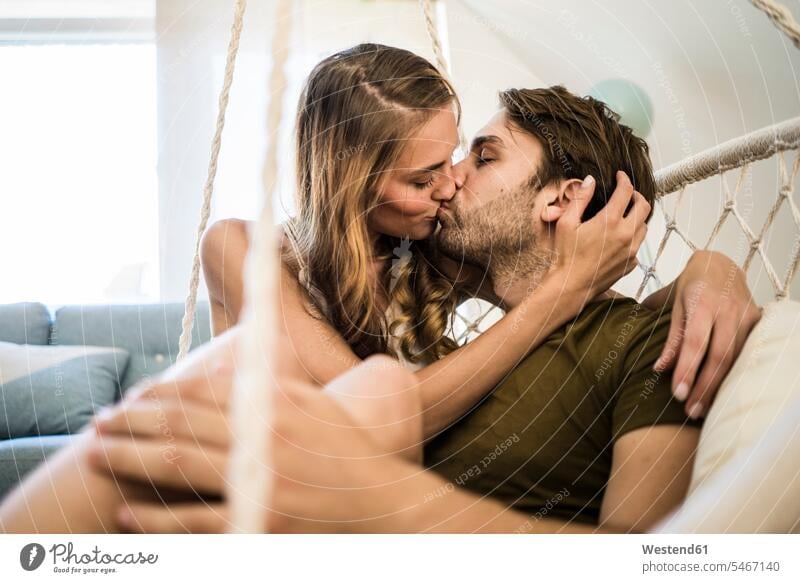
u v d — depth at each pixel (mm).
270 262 240
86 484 344
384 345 532
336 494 346
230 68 479
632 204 568
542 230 544
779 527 374
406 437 415
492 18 943
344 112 522
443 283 555
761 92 863
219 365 368
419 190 526
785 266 767
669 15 896
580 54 972
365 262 524
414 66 533
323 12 887
